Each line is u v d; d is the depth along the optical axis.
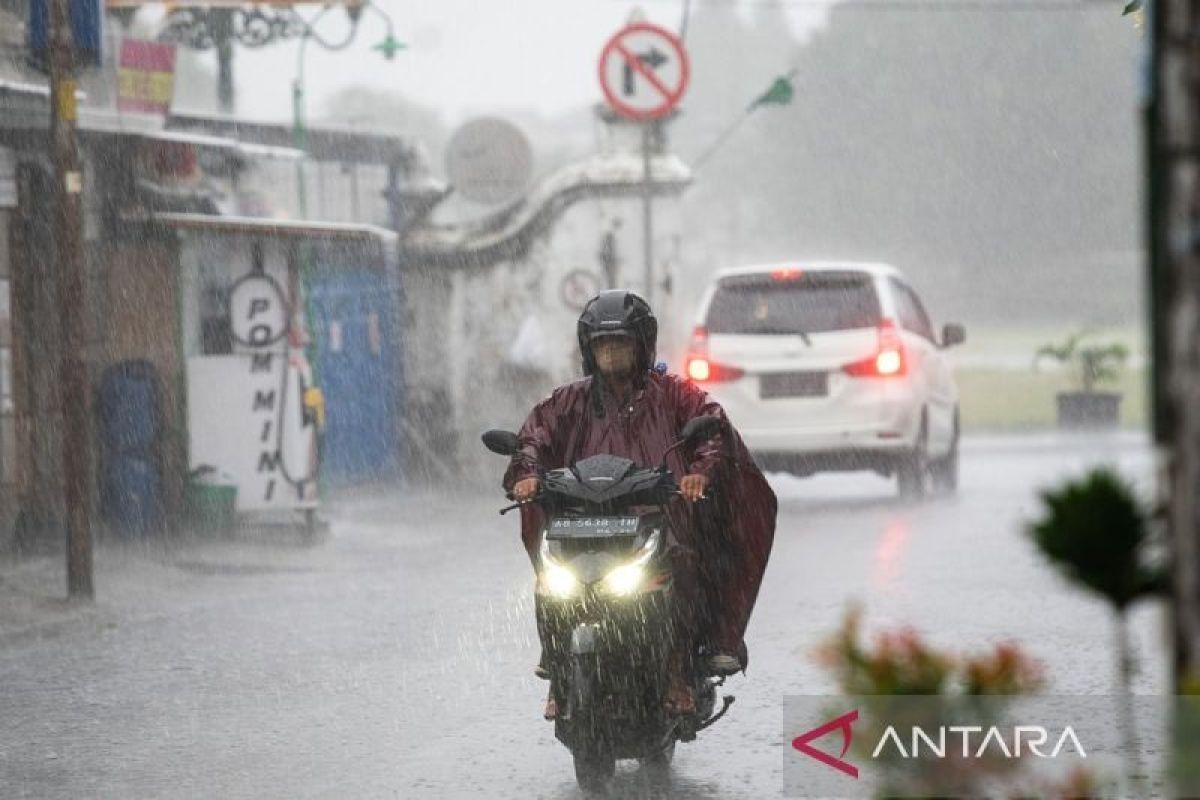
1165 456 7.76
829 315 47.44
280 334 44.03
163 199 45.59
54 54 33.28
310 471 43.91
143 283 44.09
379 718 23.36
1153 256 7.73
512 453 19.58
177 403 44.16
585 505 18.73
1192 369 7.59
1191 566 7.69
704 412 19.61
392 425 58.94
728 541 19.86
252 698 24.91
